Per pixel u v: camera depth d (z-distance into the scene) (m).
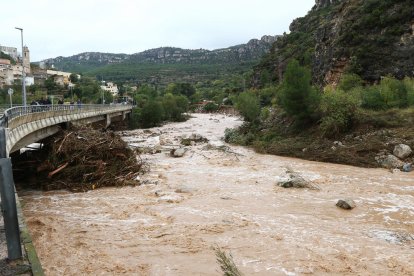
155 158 32.66
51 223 14.84
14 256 5.78
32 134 23.36
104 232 13.87
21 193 20.41
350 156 28.44
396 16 48.44
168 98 102.94
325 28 64.75
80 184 21.59
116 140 26.05
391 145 28.23
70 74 167.00
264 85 112.75
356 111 33.03
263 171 26.23
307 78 37.62
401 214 15.89
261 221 15.09
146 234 13.65
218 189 20.81
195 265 11.08
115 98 131.38
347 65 50.91
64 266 10.97
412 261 11.27
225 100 136.00
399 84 37.81
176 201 18.22
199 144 43.06
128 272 10.66
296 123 39.62
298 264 11.08
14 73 121.50
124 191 20.80
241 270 10.71
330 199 18.52
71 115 33.91
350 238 13.18
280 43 141.88
